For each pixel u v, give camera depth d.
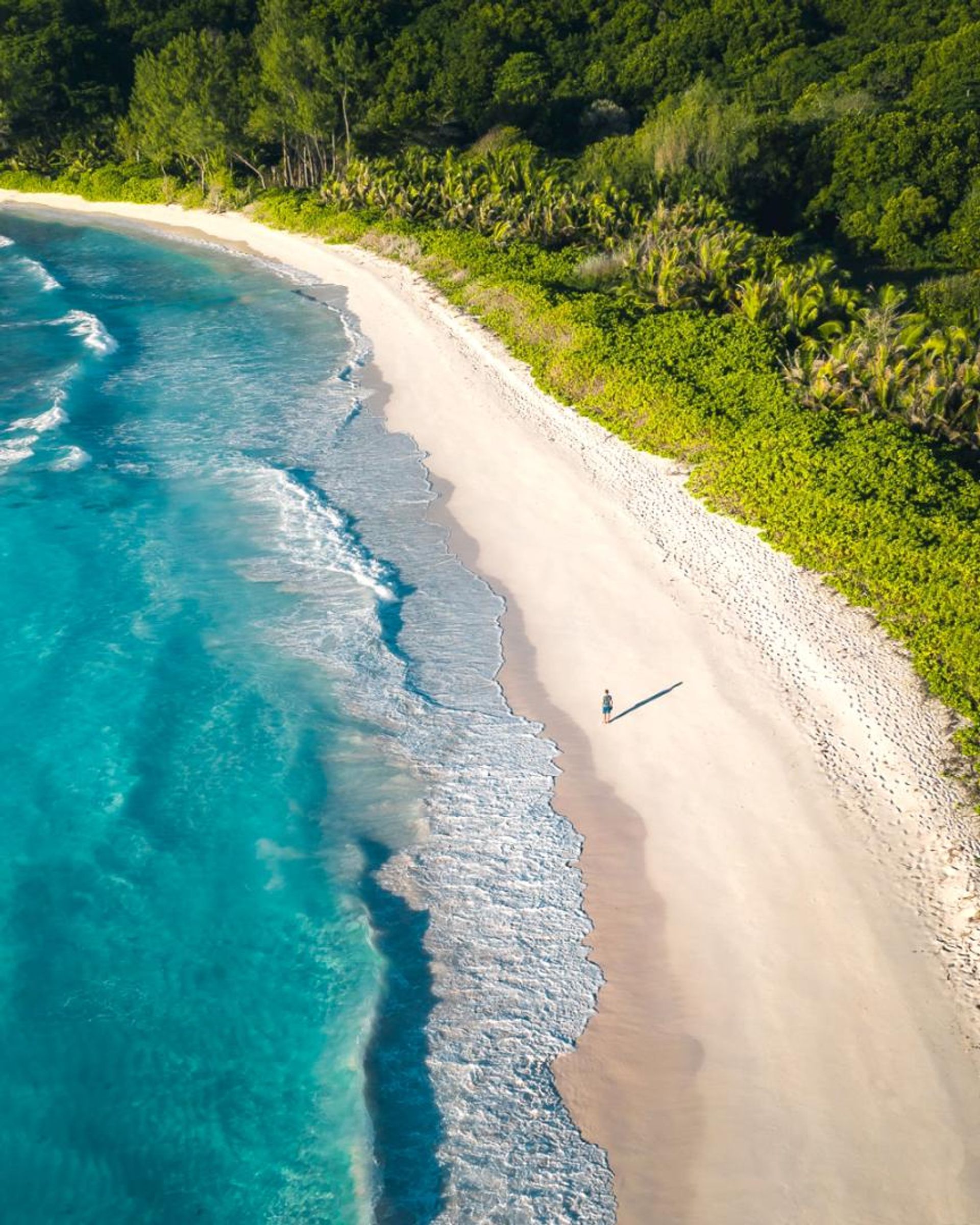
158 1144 15.01
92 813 20.73
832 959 17.03
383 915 18.50
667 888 18.62
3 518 31.66
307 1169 14.60
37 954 17.81
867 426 34.25
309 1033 16.52
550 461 34.91
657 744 21.92
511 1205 14.03
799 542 28.23
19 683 24.30
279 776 21.72
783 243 51.62
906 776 20.38
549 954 17.55
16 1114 15.39
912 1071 15.28
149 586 28.38
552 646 25.38
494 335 46.97
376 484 34.06
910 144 56.22
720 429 34.75
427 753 22.27
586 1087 15.45
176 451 36.91
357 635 26.12
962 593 25.03
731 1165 14.34
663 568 28.08
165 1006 17.00
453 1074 15.72
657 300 47.19
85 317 52.66
